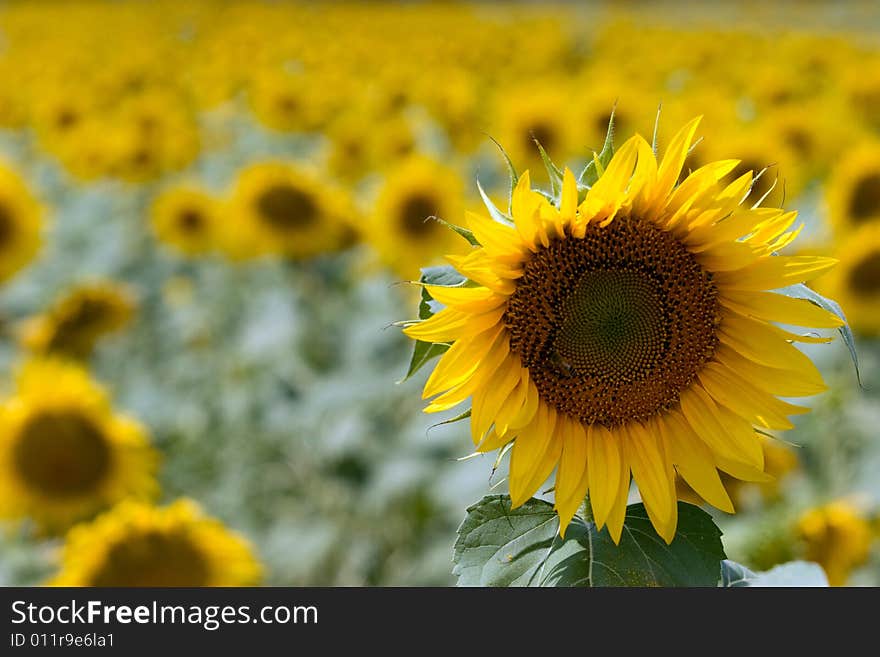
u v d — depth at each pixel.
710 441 2.17
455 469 5.58
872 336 5.91
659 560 2.04
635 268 2.17
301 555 5.84
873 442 5.51
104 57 16.89
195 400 7.34
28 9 26.50
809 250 5.88
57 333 7.14
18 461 4.70
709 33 15.63
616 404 2.19
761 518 4.17
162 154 10.47
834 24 27.23
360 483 6.21
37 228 7.56
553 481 2.66
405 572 5.69
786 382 2.15
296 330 7.38
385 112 10.95
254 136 13.10
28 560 4.82
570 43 16.75
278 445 6.82
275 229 7.43
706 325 2.19
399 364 6.77
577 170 7.94
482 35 16.78
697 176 2.07
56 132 11.59
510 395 2.16
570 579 2.01
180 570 3.78
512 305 2.17
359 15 22.86
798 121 7.32
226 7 25.59
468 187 9.03
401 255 7.14
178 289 8.91
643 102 8.24
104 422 4.88
